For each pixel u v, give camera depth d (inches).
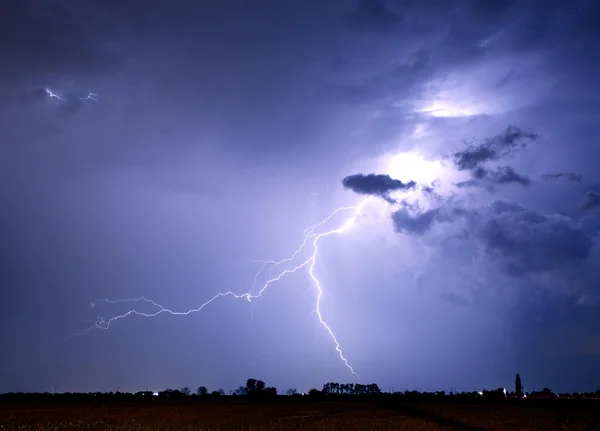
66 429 1355.8
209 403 2559.1
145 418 1656.0
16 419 1574.8
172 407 2212.1
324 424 1472.7
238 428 1369.3
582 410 2091.5
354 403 2564.0
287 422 1530.5
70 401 2669.8
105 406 2255.2
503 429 1433.3
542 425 1526.8
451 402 2615.7
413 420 1622.8
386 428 1391.5
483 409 2140.7
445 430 1371.8
